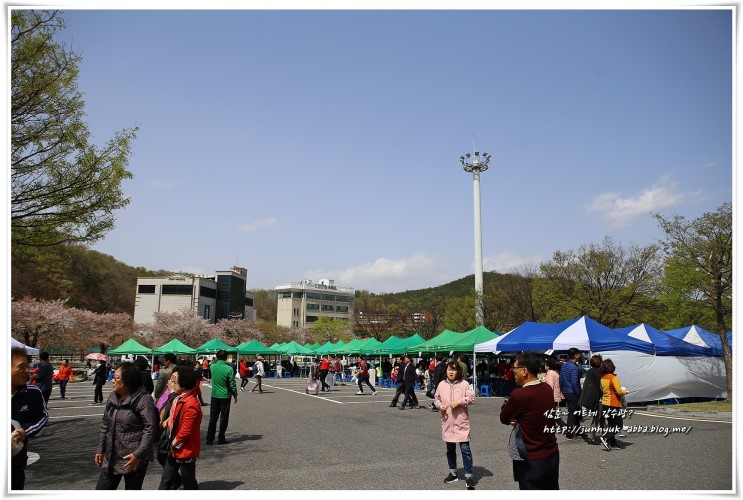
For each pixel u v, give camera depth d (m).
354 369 35.97
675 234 16.33
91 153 9.63
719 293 15.93
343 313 121.00
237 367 39.69
